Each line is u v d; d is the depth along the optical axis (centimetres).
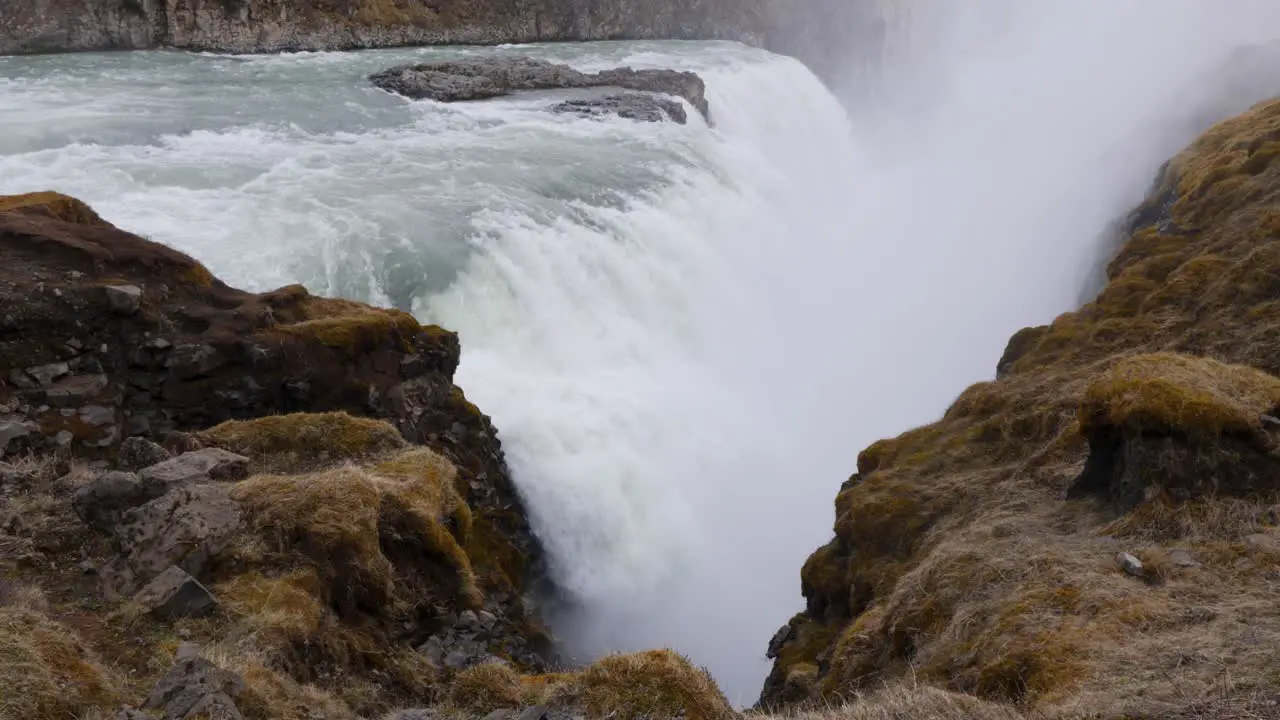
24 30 4625
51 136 2925
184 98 3741
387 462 1338
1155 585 987
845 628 1548
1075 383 1862
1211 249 2180
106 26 4900
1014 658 924
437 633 1198
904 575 1372
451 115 3878
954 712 786
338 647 1000
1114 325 2045
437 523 1251
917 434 1992
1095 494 1301
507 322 2456
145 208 2417
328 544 1061
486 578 1672
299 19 5603
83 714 741
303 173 2884
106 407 1373
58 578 975
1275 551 977
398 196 2747
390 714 913
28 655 759
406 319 1823
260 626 934
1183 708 698
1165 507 1116
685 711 823
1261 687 705
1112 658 838
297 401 1568
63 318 1395
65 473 1186
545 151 3434
